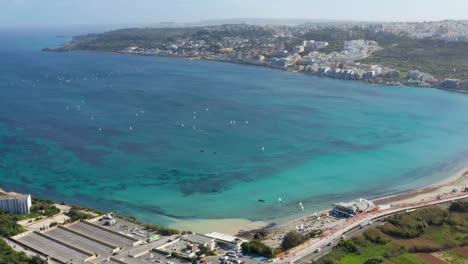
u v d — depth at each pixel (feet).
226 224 542.16
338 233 498.69
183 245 465.47
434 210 551.59
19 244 460.55
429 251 454.40
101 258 433.07
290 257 438.81
